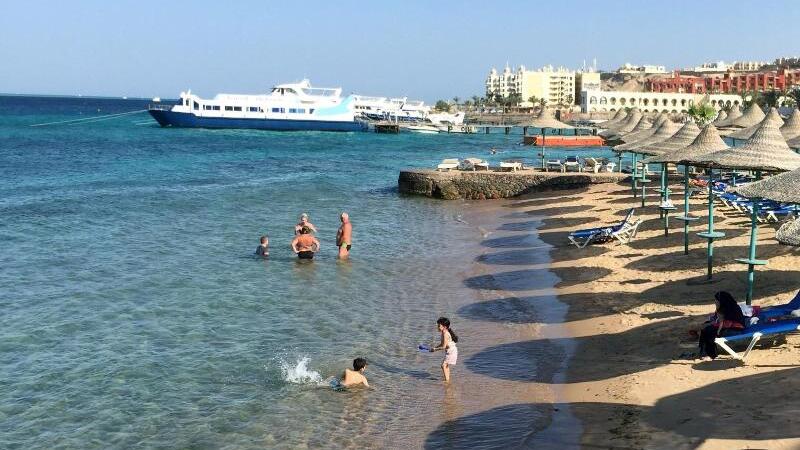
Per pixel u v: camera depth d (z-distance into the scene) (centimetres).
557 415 1116
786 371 1109
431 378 1324
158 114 11275
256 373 1352
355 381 1286
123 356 1427
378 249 2591
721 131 3950
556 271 2094
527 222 3158
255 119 11231
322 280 2091
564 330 1550
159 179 4969
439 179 4228
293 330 1617
